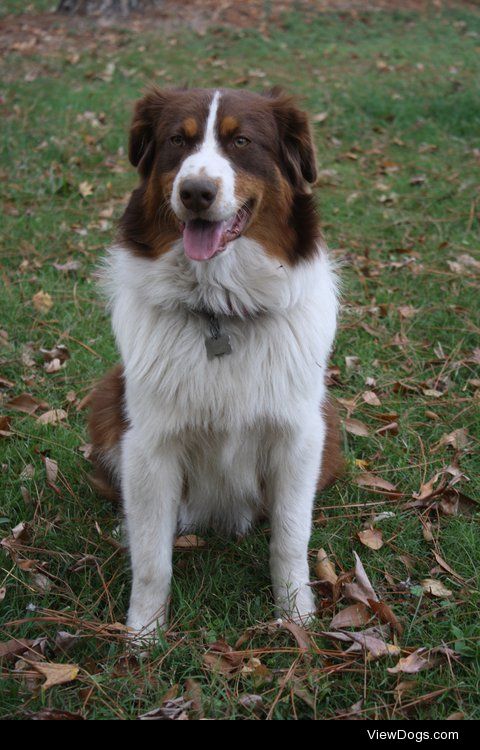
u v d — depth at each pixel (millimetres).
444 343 2338
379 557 1745
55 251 2723
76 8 5789
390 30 5914
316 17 6062
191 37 5383
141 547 1660
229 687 1538
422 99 4285
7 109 3928
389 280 2580
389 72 4816
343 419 2061
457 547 1767
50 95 4141
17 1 6285
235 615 1672
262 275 1661
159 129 1693
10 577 1717
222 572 1746
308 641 1586
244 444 1714
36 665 1534
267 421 1683
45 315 2420
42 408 2117
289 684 1525
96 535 1817
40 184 3180
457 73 4777
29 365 2236
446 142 3781
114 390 1820
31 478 1918
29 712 1487
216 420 1673
